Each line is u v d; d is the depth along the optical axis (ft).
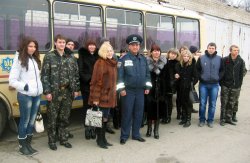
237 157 20.34
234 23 73.31
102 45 20.57
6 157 19.47
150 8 31.04
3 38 21.13
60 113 20.80
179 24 34.55
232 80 27.48
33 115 19.47
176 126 27.12
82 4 25.13
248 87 51.21
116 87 21.50
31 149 20.02
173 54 27.14
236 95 27.91
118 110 25.27
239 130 26.30
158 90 23.38
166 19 32.96
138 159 19.69
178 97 28.02
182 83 26.99
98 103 20.54
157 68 23.35
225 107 27.81
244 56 80.12
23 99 18.74
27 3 22.13
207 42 63.21
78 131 25.17
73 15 24.63
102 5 26.53
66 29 24.25
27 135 19.80
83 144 22.08
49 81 19.84
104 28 26.81
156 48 23.44
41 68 20.29
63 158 19.51
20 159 19.19
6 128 23.81
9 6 21.35
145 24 30.50
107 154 20.35
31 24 22.36
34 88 18.79
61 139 21.42
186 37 35.60
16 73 18.43
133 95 22.18
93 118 20.54
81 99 25.48
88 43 22.44
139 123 22.99
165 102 23.72
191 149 21.59
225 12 69.77
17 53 18.63
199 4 60.39
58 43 19.83
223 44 69.26
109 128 24.82
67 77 20.20
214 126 27.35
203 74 26.66
